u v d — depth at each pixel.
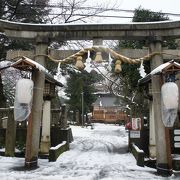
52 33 12.13
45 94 15.58
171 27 11.59
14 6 18.95
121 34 11.91
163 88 10.41
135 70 19.03
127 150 17.88
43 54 12.02
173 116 10.23
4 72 30.52
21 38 12.23
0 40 19.11
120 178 9.79
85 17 20.81
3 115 15.88
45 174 10.23
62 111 18.25
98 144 21.20
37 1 19.70
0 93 19.78
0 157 13.73
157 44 11.73
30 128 11.47
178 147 14.65
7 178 9.38
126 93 22.88
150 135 14.69
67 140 17.45
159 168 10.88
